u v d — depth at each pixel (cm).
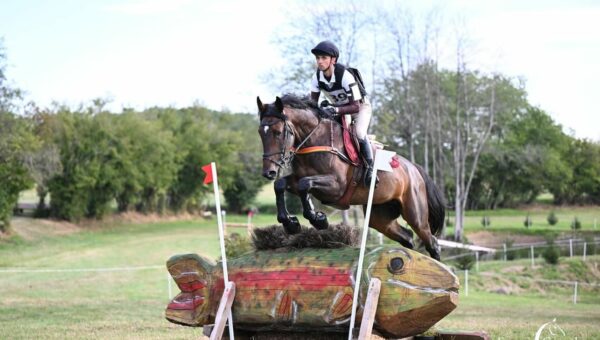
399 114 3641
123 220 4662
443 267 502
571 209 6038
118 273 2423
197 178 5225
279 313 537
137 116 4512
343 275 524
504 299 2100
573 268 2728
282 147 584
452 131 4012
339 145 625
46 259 2911
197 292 586
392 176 677
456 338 661
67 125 4019
